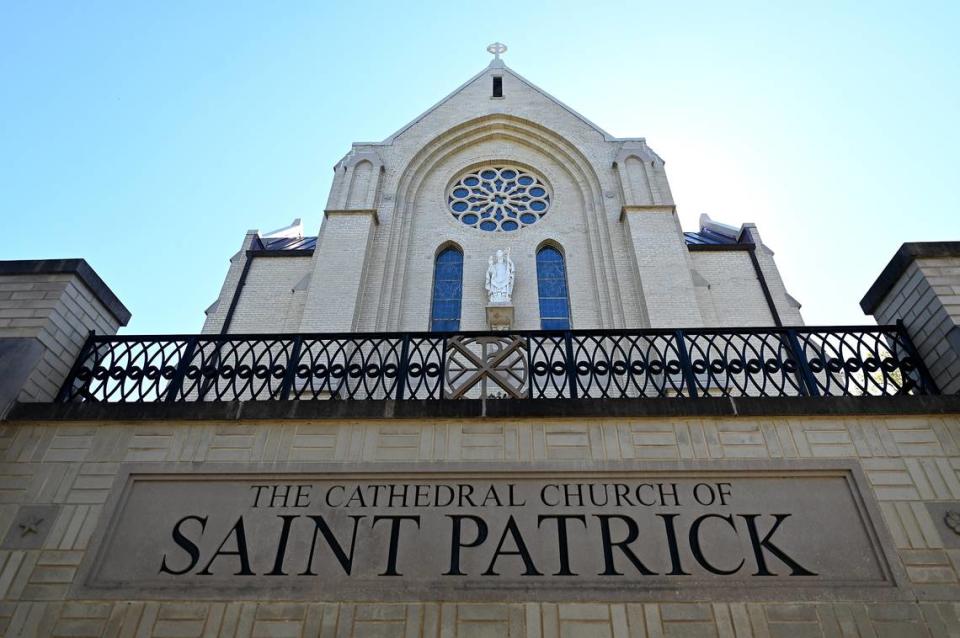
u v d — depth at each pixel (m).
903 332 7.06
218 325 16.50
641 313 14.77
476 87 20.73
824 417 6.23
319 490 5.89
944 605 5.08
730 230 20.77
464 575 5.30
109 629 5.10
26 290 7.05
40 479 6.00
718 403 6.29
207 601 5.22
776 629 4.99
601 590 5.19
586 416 6.23
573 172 18.66
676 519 5.63
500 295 15.16
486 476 5.92
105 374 6.93
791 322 15.91
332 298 14.82
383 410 6.34
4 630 5.10
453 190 18.80
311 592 5.23
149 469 6.05
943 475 5.82
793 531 5.55
